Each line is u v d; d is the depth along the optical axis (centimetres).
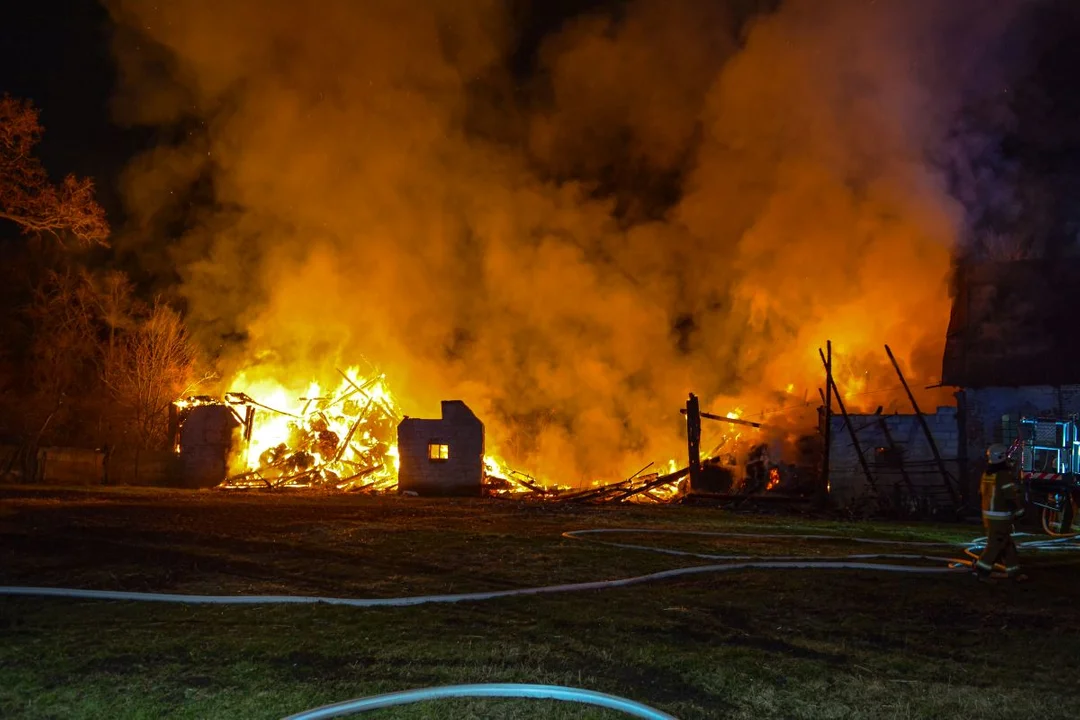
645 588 939
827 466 2347
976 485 2275
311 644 695
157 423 3753
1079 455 1911
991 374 2322
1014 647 708
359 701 553
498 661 653
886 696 584
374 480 3058
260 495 2491
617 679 618
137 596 869
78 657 663
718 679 612
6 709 554
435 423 2744
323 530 1387
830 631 753
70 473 2825
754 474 2648
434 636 725
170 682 606
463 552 1182
